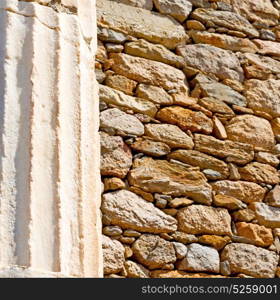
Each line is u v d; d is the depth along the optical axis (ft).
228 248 28.35
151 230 27.37
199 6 32.91
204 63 31.71
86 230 16.61
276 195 30.12
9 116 16.06
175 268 27.27
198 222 28.25
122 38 30.48
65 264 15.52
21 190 15.53
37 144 16.02
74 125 17.02
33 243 15.12
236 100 31.50
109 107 28.81
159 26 31.55
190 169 29.07
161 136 29.19
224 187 29.37
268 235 29.17
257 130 31.17
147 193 27.94
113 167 27.84
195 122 30.14
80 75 17.52
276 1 34.71
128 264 26.50
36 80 16.53
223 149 30.14
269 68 32.89
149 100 29.71
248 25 33.47
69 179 16.43
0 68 16.44
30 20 17.10
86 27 18.79
